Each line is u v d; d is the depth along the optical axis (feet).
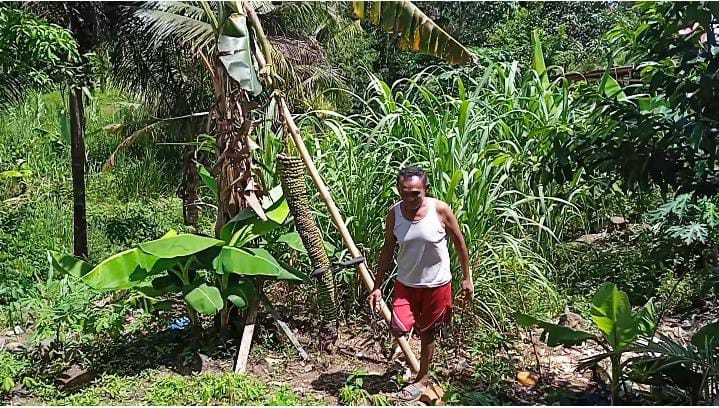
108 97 46.85
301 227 14.60
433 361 15.07
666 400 12.67
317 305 17.60
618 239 23.61
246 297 15.61
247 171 15.89
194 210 26.02
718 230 17.62
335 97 35.45
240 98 15.69
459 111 19.71
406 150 18.95
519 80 27.32
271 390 14.06
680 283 19.08
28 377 14.12
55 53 18.52
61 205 31.89
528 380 14.24
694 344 12.77
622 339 12.28
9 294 19.06
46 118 44.06
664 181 11.84
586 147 12.57
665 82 11.87
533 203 20.70
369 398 13.28
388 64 46.93
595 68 44.06
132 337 16.85
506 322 16.42
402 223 12.75
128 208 33.04
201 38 17.60
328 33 40.09
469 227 16.22
